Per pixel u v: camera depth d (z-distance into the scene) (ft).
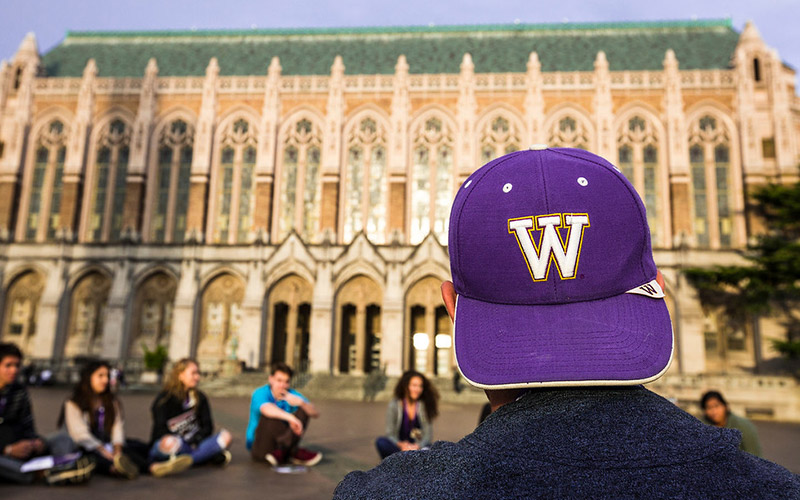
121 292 138.00
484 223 4.11
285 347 140.15
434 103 146.51
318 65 165.68
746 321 128.67
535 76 144.36
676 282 129.29
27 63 153.07
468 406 95.91
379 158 145.69
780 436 59.31
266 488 25.35
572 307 3.90
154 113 149.69
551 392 3.73
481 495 3.16
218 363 133.28
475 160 142.31
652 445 3.24
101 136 150.00
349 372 137.28
